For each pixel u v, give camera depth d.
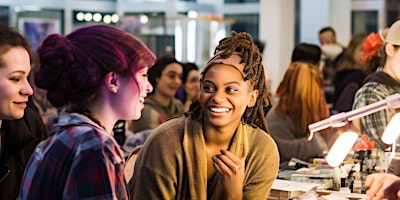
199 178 2.52
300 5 11.41
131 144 4.91
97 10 10.59
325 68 8.41
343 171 3.40
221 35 10.18
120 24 9.78
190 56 9.87
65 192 1.83
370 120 3.90
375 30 12.05
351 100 5.26
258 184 2.64
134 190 2.54
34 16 10.00
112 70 1.90
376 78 3.97
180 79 5.63
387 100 2.51
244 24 11.59
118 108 1.94
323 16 11.31
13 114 2.49
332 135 4.42
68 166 1.85
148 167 2.51
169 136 2.53
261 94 2.62
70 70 1.87
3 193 2.80
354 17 12.13
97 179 1.81
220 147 2.56
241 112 2.51
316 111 4.50
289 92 4.52
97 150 1.83
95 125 1.89
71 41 1.91
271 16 10.55
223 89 2.47
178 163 2.52
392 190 2.75
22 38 2.52
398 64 3.94
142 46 1.95
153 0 10.70
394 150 3.18
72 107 1.92
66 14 10.27
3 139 2.79
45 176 1.87
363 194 3.26
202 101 2.49
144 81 1.98
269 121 4.55
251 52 2.51
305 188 3.00
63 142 1.87
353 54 6.47
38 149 1.94
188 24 9.80
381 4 11.95
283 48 10.59
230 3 11.59
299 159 4.43
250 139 2.62
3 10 9.90
